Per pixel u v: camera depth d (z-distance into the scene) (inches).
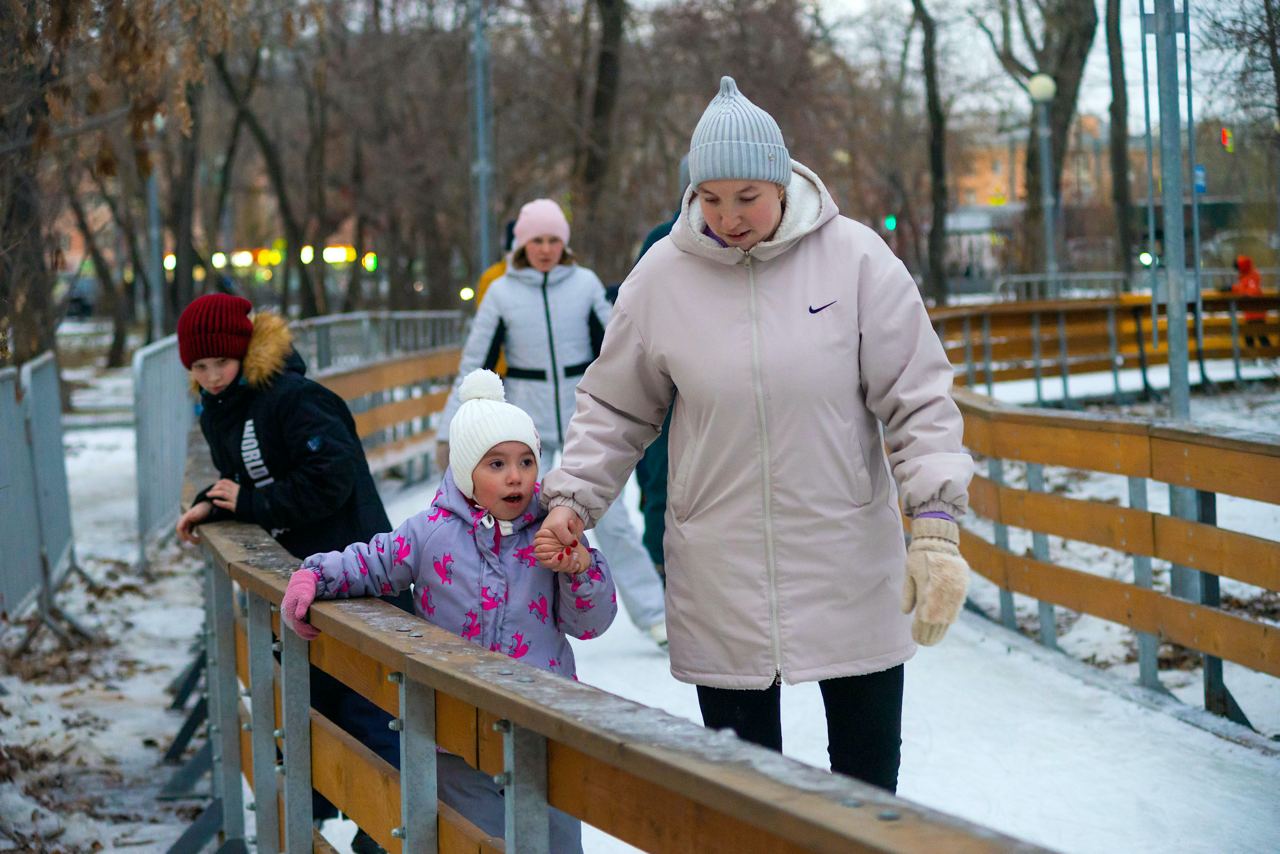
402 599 156.4
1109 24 665.6
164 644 313.7
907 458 111.5
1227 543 192.7
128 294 2143.2
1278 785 172.6
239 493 159.3
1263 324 502.9
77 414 917.2
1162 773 178.5
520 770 85.7
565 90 1275.8
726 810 62.9
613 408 123.2
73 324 2116.1
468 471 124.4
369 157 1614.2
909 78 1732.3
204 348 158.2
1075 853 155.5
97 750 234.8
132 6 223.9
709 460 117.0
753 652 116.1
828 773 64.8
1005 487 251.6
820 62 1456.7
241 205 2281.0
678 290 117.2
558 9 1269.7
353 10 1353.3
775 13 1228.5
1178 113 253.0
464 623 124.8
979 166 2864.2
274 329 160.2
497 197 1428.4
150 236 1248.8
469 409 124.7
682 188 202.4
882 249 116.1
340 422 161.2
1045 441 237.0
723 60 1208.8
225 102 1641.2
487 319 258.8
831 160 1446.9
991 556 260.7
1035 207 1295.5
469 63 1178.0
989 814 167.9
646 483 259.8
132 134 239.0
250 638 148.6
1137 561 214.4
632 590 250.7
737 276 115.8
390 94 1544.0
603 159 1159.6
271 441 159.3
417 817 102.4
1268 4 290.5
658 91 1285.7
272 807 149.5
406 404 476.4
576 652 250.4
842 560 115.3
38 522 310.3
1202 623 197.5
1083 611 227.3
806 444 114.4
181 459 469.7
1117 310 644.7
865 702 118.7
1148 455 208.1
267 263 1993.1
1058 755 187.5
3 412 281.0
